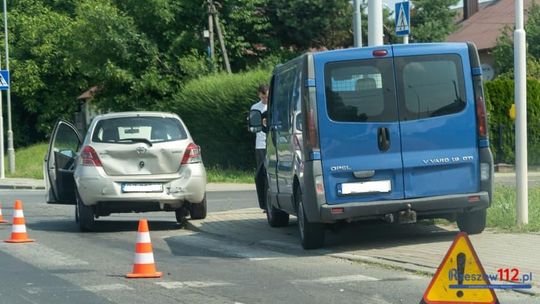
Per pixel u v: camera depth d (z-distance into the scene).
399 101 11.19
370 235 13.00
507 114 28.45
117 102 38.00
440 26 42.56
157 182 14.53
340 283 9.45
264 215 16.47
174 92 37.09
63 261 11.52
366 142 11.12
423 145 11.20
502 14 49.47
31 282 9.88
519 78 12.12
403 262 10.41
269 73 30.16
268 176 14.20
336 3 40.25
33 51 54.59
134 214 18.78
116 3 39.53
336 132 11.11
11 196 26.22
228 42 38.69
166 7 37.09
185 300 8.73
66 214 19.19
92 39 37.44
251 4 38.94
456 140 11.27
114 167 14.42
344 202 11.11
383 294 8.79
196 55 37.19
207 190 25.70
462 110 11.29
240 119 30.11
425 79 11.25
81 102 55.75
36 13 56.81
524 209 12.42
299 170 11.58
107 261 11.52
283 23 41.06
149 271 10.16
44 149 49.25
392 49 11.24
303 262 10.98
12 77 54.56
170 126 14.98
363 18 40.47
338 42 42.50
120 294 9.10
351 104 11.15
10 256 12.02
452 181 11.29
